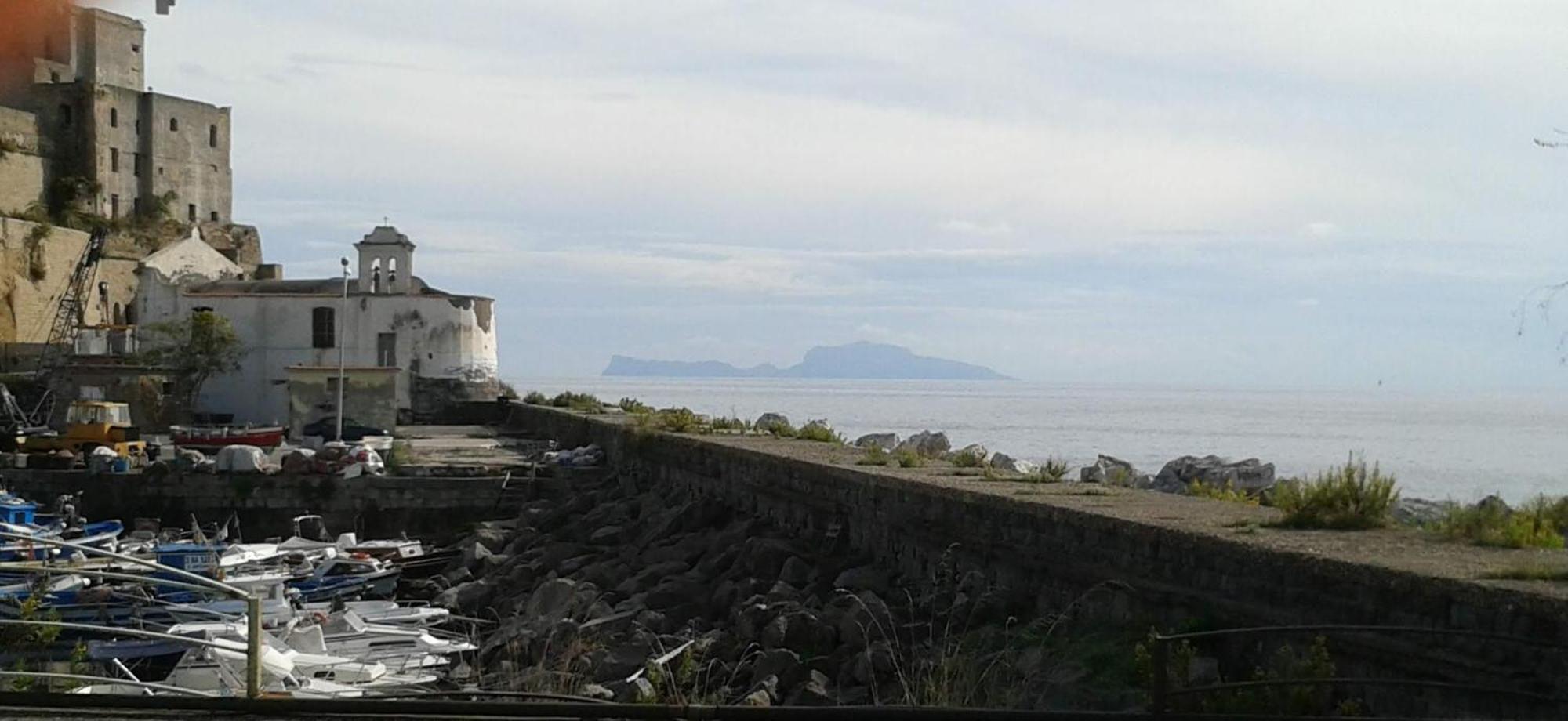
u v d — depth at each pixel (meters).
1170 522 15.82
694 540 31.89
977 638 17.22
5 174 98.25
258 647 12.24
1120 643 15.12
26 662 17.58
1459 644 11.59
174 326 68.44
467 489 45.00
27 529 33.00
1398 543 14.13
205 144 113.50
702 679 19.31
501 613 30.62
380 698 11.95
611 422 48.25
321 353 69.69
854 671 17.91
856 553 24.55
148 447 51.62
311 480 44.88
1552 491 45.16
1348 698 12.45
